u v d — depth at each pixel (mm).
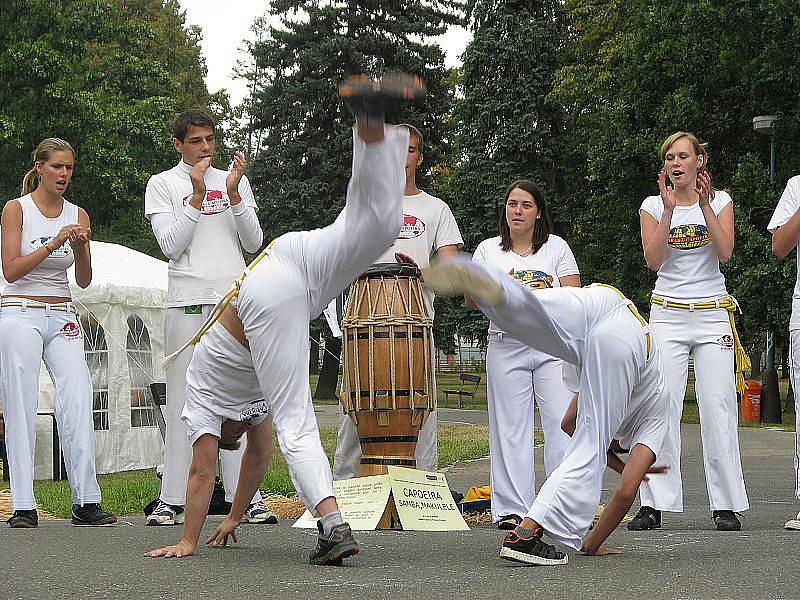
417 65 38281
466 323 36656
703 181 6688
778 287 24109
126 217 38594
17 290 6715
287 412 4762
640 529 6605
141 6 55406
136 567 4672
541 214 7008
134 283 13945
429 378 7012
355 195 4480
